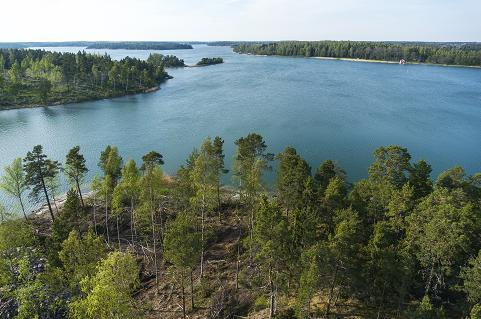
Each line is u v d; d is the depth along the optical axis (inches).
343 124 5457.7
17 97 6973.4
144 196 2247.8
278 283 1549.0
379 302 1643.7
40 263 1968.5
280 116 5905.5
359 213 1939.0
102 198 2736.2
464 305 1472.7
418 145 4594.0
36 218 2854.3
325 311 1641.2
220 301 1849.2
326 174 2413.9
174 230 1620.3
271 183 3294.8
